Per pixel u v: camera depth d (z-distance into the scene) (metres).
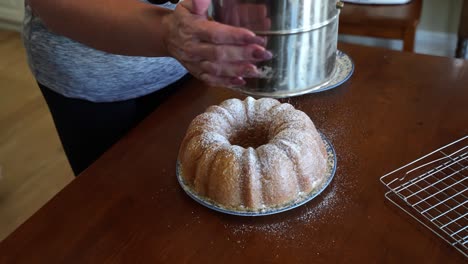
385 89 0.98
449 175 0.76
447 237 0.66
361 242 0.66
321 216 0.71
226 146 0.75
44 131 2.08
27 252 0.68
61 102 1.02
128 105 1.04
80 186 0.79
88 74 0.95
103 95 0.99
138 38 0.75
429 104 0.93
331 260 0.64
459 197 0.72
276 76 0.58
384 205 0.72
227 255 0.66
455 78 1.00
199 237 0.69
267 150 0.73
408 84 0.99
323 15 0.54
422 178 0.75
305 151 0.74
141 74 0.97
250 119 0.84
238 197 0.72
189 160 0.76
